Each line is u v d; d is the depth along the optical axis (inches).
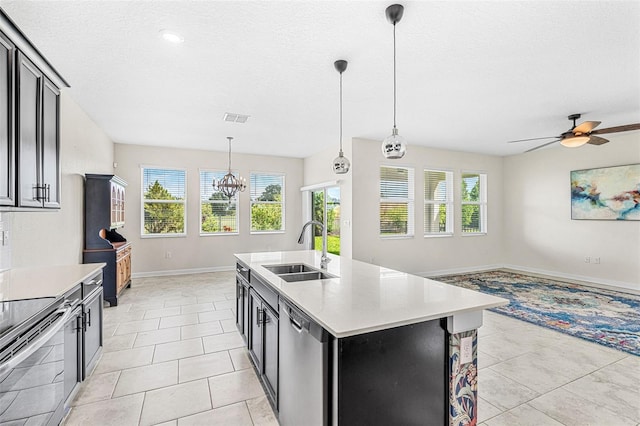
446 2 77.0
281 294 73.3
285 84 127.3
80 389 88.8
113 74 117.6
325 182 249.1
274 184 286.8
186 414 79.3
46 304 65.1
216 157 262.1
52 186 91.5
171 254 246.4
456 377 61.6
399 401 56.7
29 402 58.7
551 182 253.0
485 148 255.0
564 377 97.0
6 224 97.4
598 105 152.9
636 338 126.1
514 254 280.2
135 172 235.3
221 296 185.5
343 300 65.4
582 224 233.9
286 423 70.2
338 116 169.8
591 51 100.9
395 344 56.2
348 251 224.7
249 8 79.5
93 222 165.3
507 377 97.0
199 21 85.0
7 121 70.0
